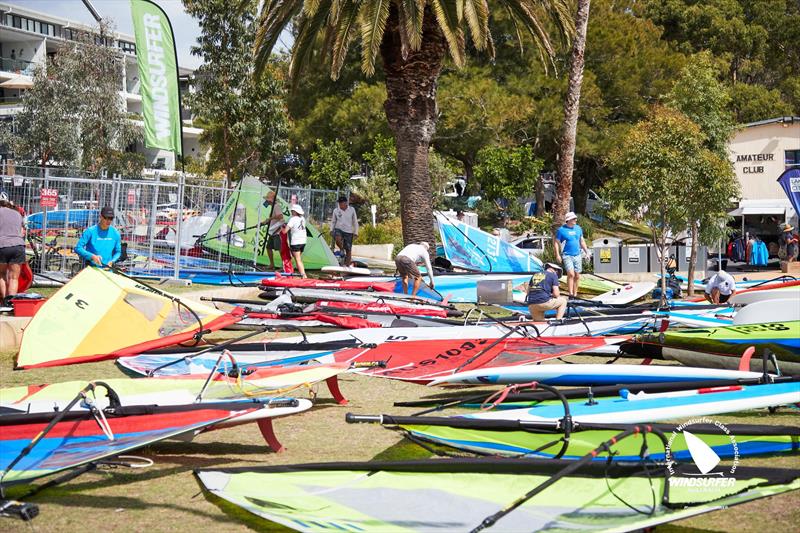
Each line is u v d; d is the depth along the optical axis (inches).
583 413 249.3
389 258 1135.0
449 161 1669.5
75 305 388.2
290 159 1824.6
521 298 713.6
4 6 2293.3
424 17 743.7
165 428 227.0
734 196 834.2
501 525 177.5
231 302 528.1
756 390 271.1
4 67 2301.9
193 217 794.2
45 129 1460.4
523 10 780.6
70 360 364.5
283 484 200.7
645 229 1743.4
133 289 402.3
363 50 677.3
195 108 1460.4
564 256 707.4
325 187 1493.6
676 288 775.1
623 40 1615.4
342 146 1512.1
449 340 391.9
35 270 688.4
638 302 742.5
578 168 1779.0
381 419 225.5
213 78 1432.1
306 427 295.0
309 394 326.0
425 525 176.9
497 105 1448.1
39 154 1498.5
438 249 1016.9
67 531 191.2
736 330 388.5
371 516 182.1
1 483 197.3
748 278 1033.5
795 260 1128.2
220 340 450.6
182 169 730.2
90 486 225.8
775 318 429.4
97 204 713.0
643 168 764.0
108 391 233.6
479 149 1553.9
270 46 789.9
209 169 1678.2
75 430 226.2
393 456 255.0
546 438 225.3
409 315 499.5
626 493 191.9
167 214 787.4
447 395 350.6
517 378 322.7
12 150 1519.4
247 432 288.2
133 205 717.9
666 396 268.7
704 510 179.0
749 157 1373.0
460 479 201.8
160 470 240.7
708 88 979.3
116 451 210.2
